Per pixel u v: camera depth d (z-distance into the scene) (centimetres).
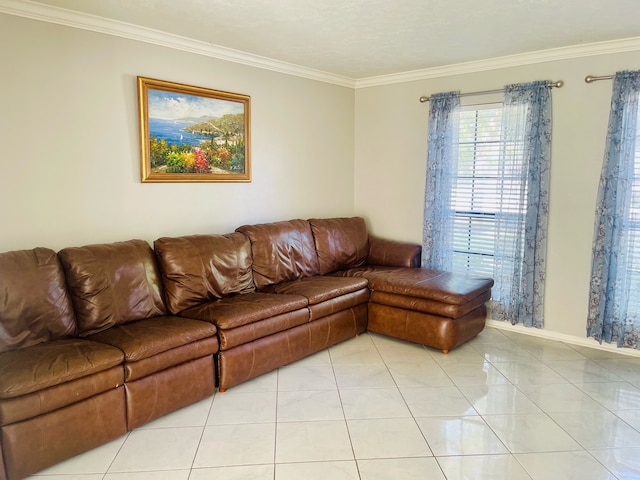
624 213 333
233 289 332
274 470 208
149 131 321
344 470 208
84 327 259
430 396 278
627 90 326
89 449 218
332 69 429
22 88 263
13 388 190
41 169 274
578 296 364
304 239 403
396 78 451
